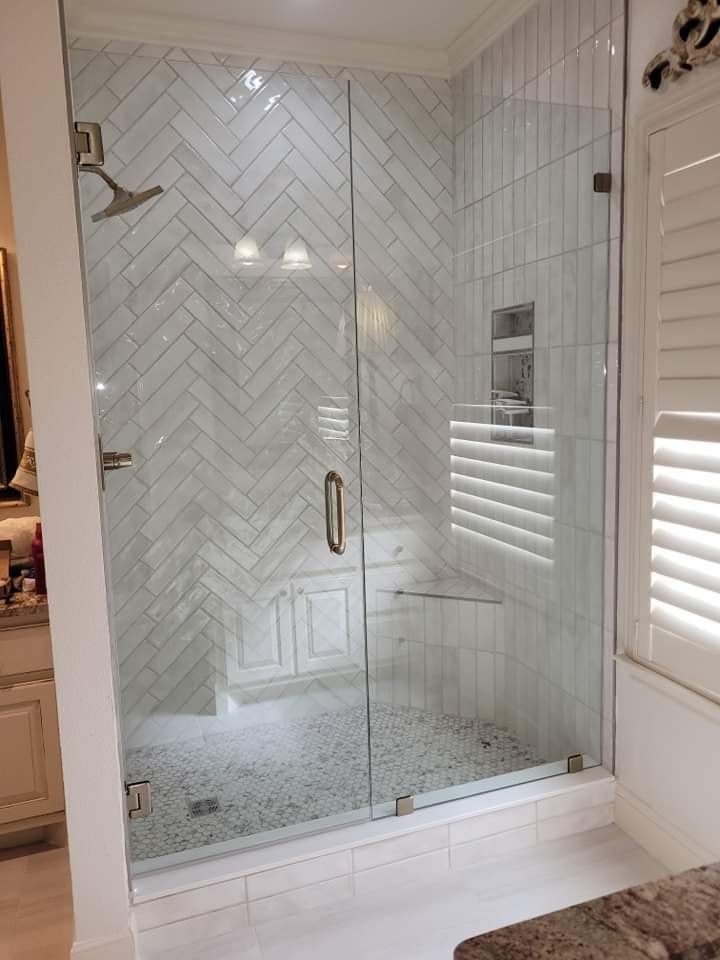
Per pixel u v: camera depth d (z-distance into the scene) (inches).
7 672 85.4
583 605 91.4
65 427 63.5
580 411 90.4
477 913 74.9
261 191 105.9
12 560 96.4
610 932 25.7
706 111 69.6
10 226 98.3
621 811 88.4
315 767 94.3
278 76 105.6
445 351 115.7
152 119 99.9
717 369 70.0
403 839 79.7
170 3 99.3
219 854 76.6
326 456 111.2
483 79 108.7
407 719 108.1
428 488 114.7
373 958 69.1
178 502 101.5
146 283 99.4
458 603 105.6
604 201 85.4
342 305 111.1
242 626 105.3
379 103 110.9
